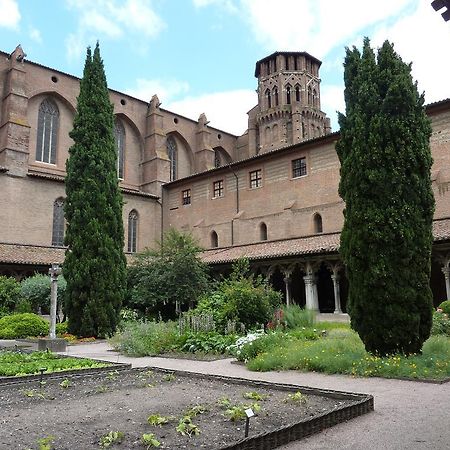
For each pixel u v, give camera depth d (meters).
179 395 7.81
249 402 7.14
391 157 12.14
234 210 40.38
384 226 11.80
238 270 25.16
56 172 43.47
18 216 37.81
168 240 31.22
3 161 38.16
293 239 32.88
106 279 22.31
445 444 5.39
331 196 33.41
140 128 50.91
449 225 24.36
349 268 12.39
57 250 36.59
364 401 6.87
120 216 24.23
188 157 55.66
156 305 29.25
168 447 4.99
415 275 11.66
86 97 25.06
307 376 10.51
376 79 13.02
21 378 9.26
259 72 66.00
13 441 5.23
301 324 19.17
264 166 38.47
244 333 17.44
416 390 8.59
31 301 26.34
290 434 5.48
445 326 16.41
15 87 40.09
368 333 11.77
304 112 62.03
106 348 17.69
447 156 27.95
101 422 6.05
